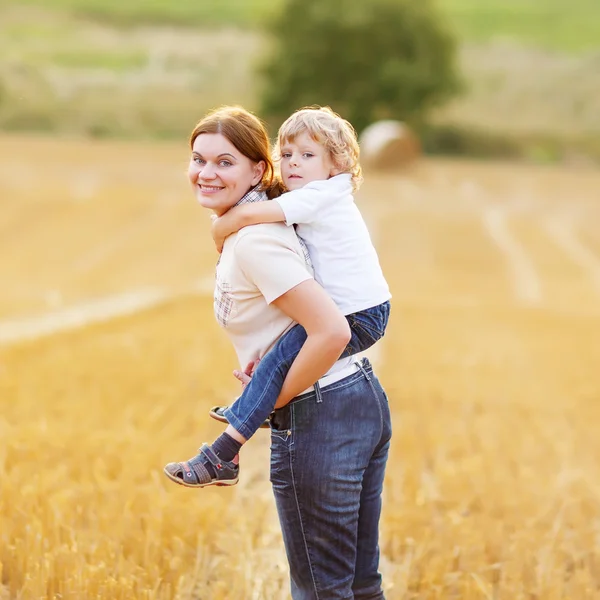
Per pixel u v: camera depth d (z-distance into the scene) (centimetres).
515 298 3616
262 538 773
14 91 10031
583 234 5100
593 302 3575
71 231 4672
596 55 11756
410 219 5231
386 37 9512
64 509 769
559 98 10875
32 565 665
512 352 1969
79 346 1712
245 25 12581
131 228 4778
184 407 1224
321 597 531
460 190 6328
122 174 6097
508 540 787
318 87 9569
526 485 945
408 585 700
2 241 4438
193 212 5156
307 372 495
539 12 12950
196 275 3875
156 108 10088
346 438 518
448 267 4212
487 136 10044
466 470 976
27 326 2019
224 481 511
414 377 1588
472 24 12656
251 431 501
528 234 5028
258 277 498
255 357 525
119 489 834
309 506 520
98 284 3612
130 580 646
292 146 527
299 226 524
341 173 532
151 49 11619
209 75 11019
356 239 525
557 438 1205
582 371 1770
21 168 6119
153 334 1933
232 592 652
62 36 11738
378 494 561
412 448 1088
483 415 1335
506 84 11212
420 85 9438
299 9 9569
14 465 892
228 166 514
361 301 518
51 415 1124
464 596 675
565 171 7731
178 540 718
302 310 494
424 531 794
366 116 9562
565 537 797
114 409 1180
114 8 12825
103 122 9644
